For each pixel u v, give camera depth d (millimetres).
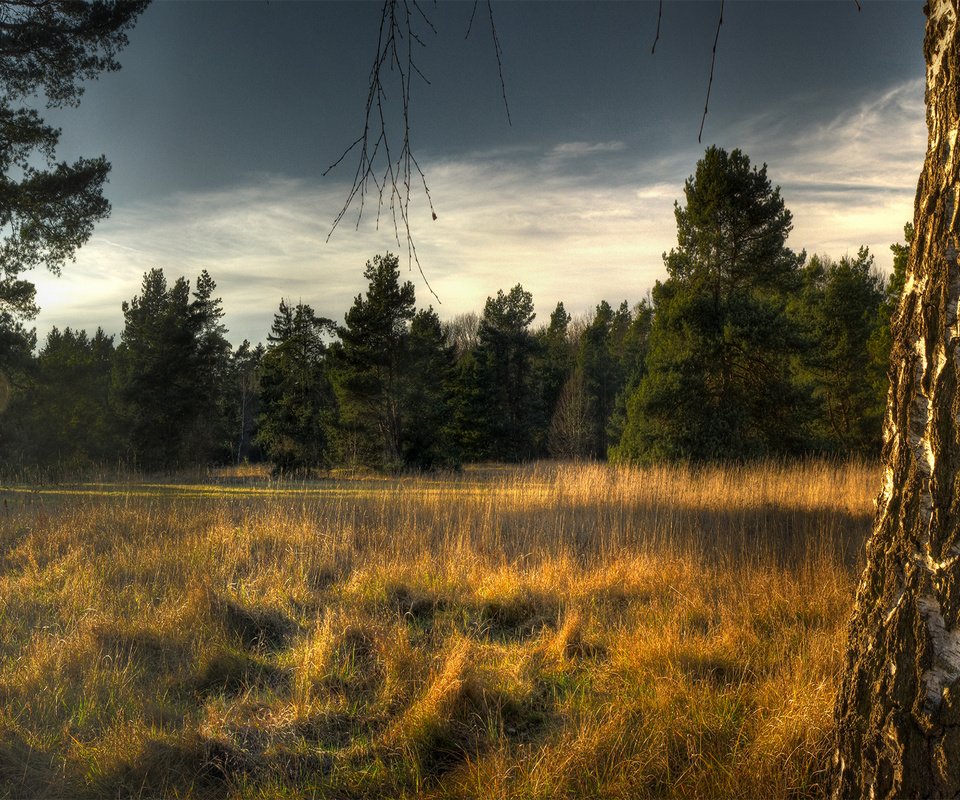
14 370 21578
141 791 2955
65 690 3834
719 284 19859
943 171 2133
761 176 19328
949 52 2127
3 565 7199
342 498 11062
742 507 11305
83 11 15055
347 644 4465
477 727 3488
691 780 2922
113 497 11555
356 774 3088
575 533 8531
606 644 4621
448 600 5797
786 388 19281
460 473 28391
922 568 2088
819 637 4262
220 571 6551
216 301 39688
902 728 2078
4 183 15656
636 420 19547
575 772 2975
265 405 40250
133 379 36125
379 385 29328
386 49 2459
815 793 2719
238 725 3406
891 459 2252
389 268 29297
